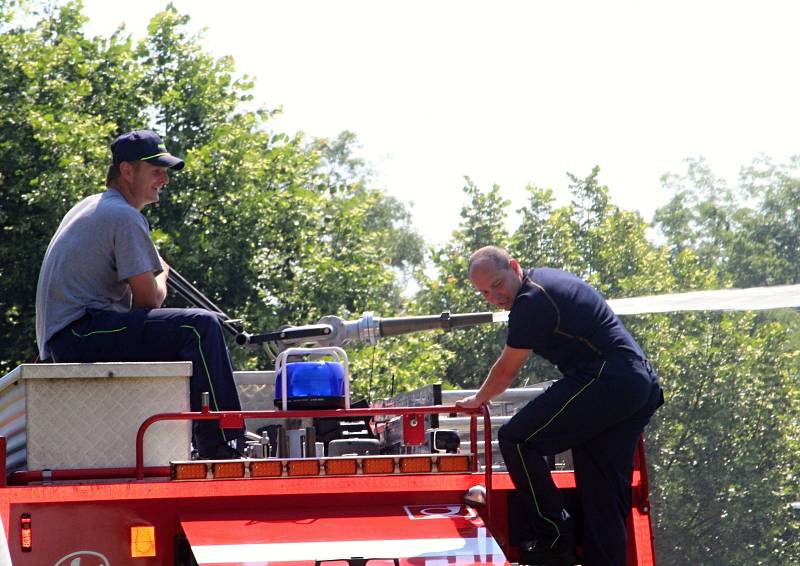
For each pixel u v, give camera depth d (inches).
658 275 2970.0
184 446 374.3
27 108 1581.0
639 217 3469.5
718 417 2743.6
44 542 337.7
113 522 343.0
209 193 1706.4
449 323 525.3
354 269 1796.3
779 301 428.5
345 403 421.1
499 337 2546.8
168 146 1817.2
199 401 409.4
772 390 2802.7
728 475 2711.6
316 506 357.1
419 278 2795.3
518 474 376.5
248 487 353.1
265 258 1742.1
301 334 530.0
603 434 386.3
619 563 383.2
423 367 1807.3
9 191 1533.0
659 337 2797.7
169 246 1589.6
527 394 521.3
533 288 380.5
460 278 2699.3
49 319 422.0
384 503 361.7
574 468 391.9
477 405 378.6
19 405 369.4
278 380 434.3
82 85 1660.9
